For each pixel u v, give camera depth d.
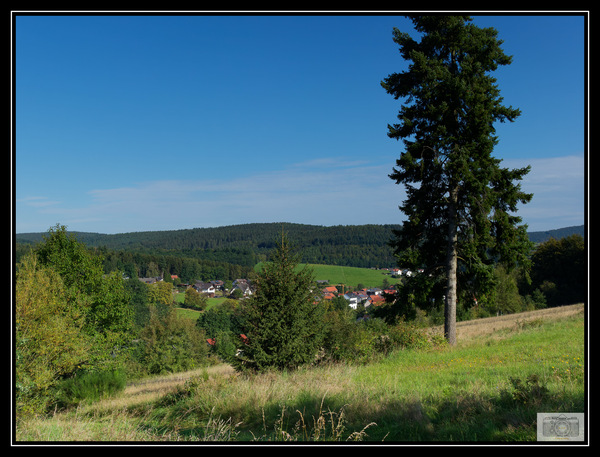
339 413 6.60
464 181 17.28
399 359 14.14
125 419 6.64
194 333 54.31
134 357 47.78
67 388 14.47
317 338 13.56
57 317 14.90
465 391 7.12
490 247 18.05
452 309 18.11
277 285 13.20
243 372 12.67
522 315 31.86
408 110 18.61
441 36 18.33
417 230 19.12
